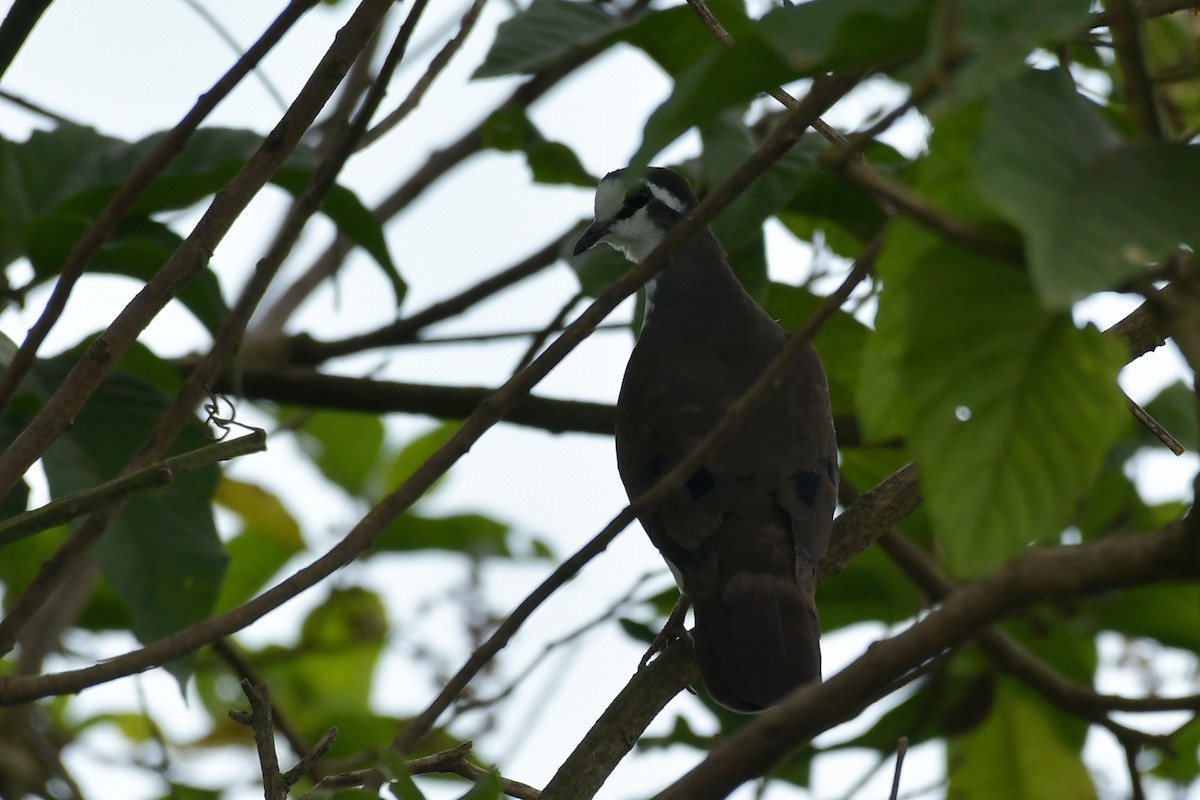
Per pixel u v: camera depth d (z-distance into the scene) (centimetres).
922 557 1160
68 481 919
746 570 977
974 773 1231
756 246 1134
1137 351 865
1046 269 346
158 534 921
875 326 454
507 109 1223
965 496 460
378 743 1388
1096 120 393
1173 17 1160
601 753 830
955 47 374
